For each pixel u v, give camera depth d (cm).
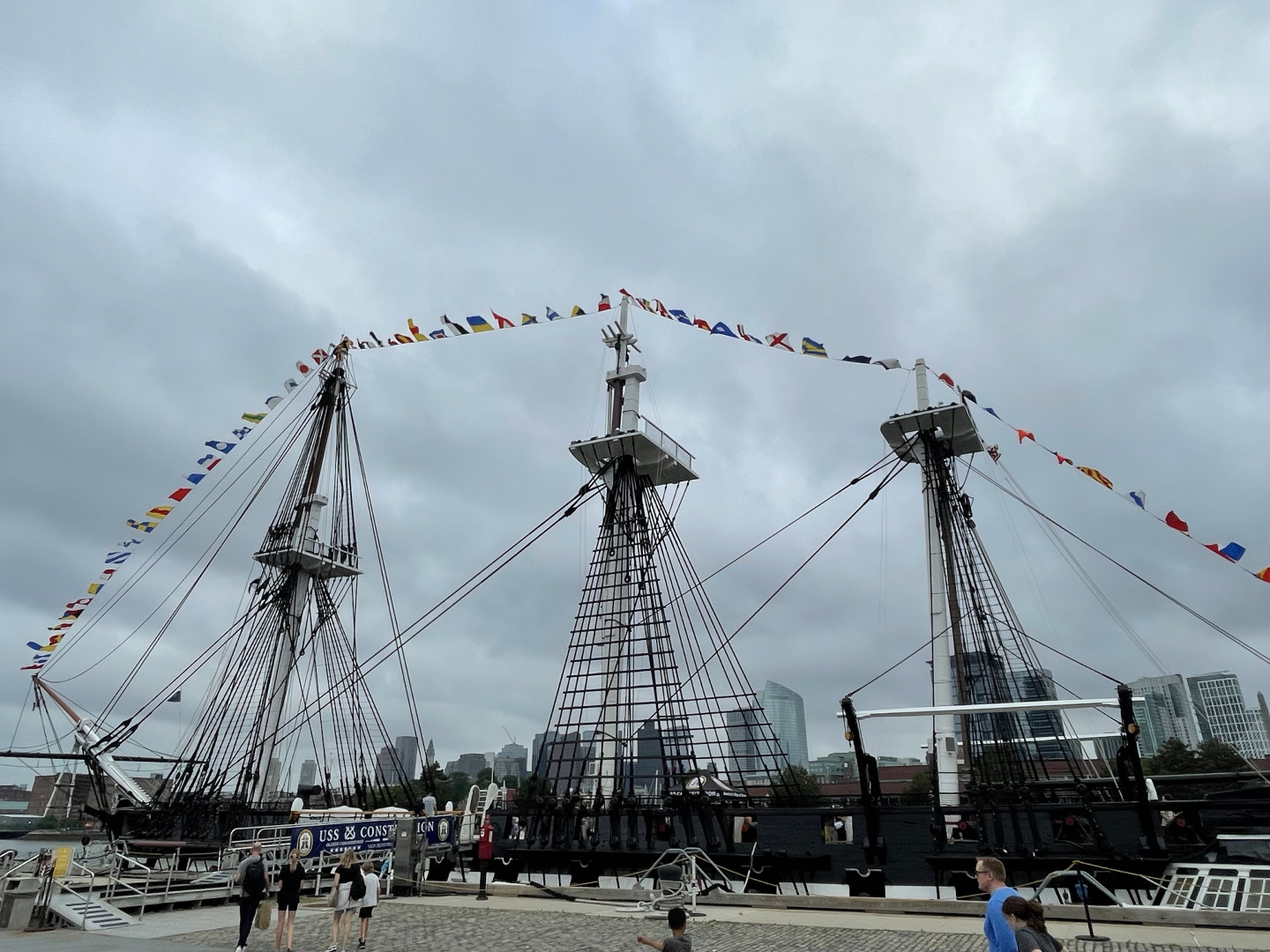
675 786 2953
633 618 3534
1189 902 1973
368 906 1603
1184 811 2195
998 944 757
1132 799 2311
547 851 2812
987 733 3184
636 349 4203
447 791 6625
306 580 4578
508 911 2098
